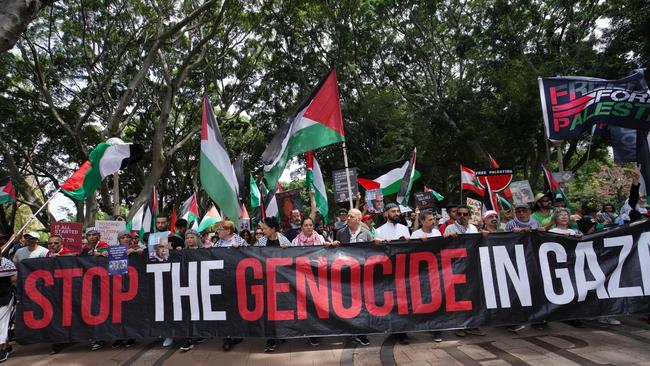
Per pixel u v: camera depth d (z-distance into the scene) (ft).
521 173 92.99
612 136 23.34
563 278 16.85
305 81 81.00
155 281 17.72
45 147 76.23
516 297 16.71
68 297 17.87
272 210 33.68
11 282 18.28
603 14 60.23
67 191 24.31
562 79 21.15
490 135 66.69
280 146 23.03
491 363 13.80
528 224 19.77
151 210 33.42
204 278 17.44
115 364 15.84
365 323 16.52
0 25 17.79
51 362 16.53
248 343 17.76
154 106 80.18
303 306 16.79
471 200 30.99
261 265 17.25
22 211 94.32
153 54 51.03
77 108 68.28
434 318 16.56
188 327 17.19
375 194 29.43
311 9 73.97
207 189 21.61
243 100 84.89
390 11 78.28
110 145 25.18
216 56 75.46
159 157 55.57
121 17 65.21
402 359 14.76
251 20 67.56
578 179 100.68
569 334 16.48
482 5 70.79
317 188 31.94
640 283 16.67
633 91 19.72
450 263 17.03
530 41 65.51
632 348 14.47
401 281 16.93
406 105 80.53
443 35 81.97
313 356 15.67
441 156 74.02
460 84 76.79
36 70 56.95
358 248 17.28
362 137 77.46
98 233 22.33
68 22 65.77
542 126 61.52
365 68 83.92
